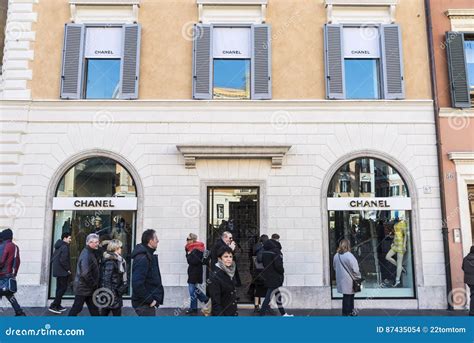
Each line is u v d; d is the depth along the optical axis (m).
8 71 12.39
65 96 12.28
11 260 9.35
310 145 12.14
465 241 11.69
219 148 11.80
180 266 11.59
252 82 12.36
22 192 11.90
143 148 12.11
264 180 11.98
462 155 11.90
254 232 11.97
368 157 12.24
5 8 14.94
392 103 12.27
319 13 12.77
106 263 7.66
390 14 12.80
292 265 11.61
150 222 11.77
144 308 6.49
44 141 12.14
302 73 12.49
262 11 12.69
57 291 10.55
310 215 11.83
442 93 12.46
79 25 12.58
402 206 11.96
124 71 12.35
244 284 11.74
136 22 12.67
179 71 12.49
